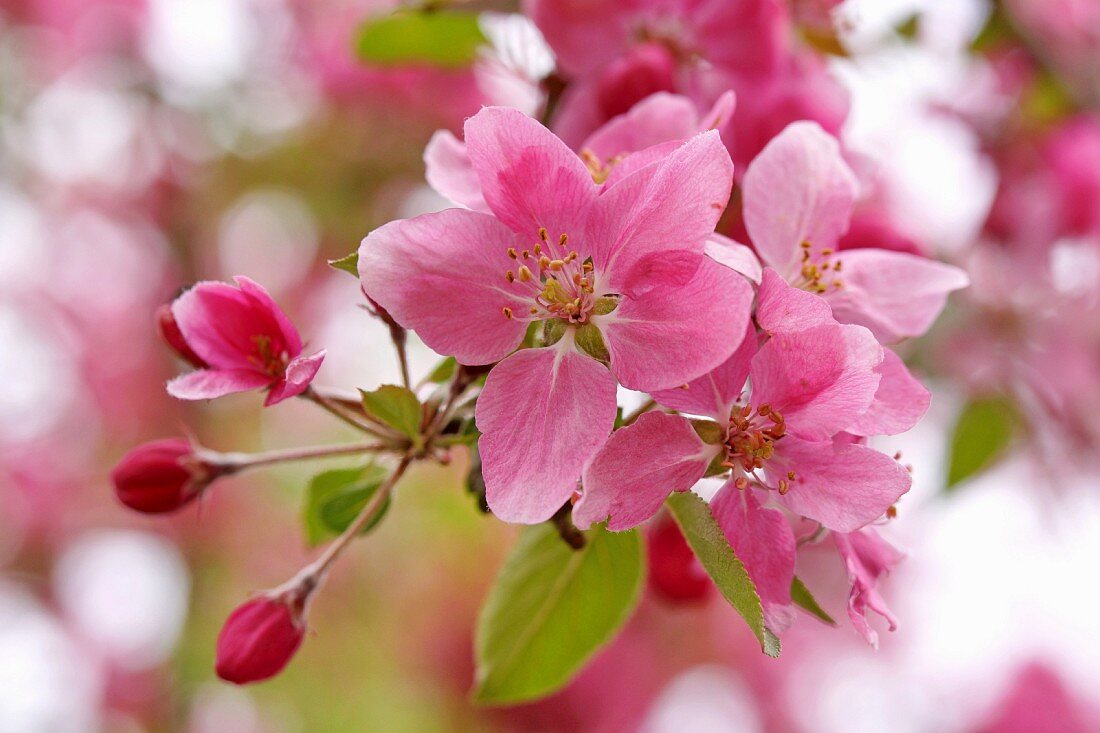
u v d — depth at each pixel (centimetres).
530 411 35
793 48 44
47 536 92
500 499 35
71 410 93
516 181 35
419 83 69
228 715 86
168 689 85
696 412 36
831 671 86
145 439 91
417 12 46
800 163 38
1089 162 54
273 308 37
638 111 38
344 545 38
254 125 81
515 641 41
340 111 75
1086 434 56
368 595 88
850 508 35
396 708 86
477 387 37
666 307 35
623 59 42
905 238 40
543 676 41
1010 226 55
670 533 42
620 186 35
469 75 68
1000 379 54
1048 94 56
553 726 80
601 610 41
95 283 92
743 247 36
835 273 38
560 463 35
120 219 88
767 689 85
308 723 85
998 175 56
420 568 86
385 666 88
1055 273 55
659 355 35
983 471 54
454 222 36
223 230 86
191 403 87
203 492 39
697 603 42
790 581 35
